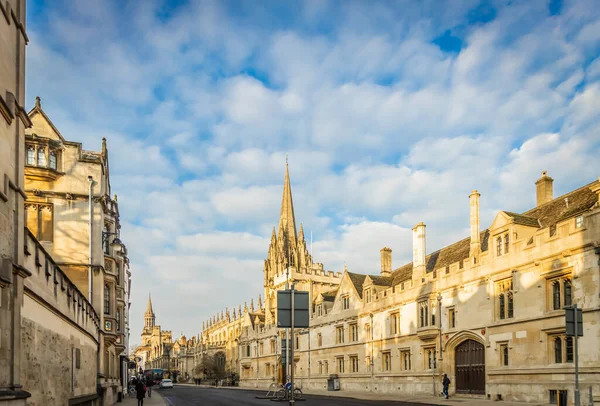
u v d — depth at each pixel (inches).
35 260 601.3
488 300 1400.1
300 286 3622.0
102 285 1336.1
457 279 1541.6
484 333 1403.8
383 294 1979.6
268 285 4372.5
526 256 1266.0
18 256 517.0
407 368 1800.0
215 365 4704.7
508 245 1352.1
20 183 532.4
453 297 1558.8
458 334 1513.3
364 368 2090.3
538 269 1226.0
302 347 2711.6
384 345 1950.1
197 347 6033.5
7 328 486.6
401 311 1844.2
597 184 1093.1
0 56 489.4
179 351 6870.1
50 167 1327.5
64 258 1298.0
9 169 508.1
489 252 1416.1
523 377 1240.2
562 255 1151.0
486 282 1417.3
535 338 1218.0
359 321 2156.7
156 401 1718.8
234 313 5098.4
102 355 1306.6
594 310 1055.6
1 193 477.7
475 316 1450.5
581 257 1102.4
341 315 2314.2
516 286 1295.5
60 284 748.0
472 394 1457.9
